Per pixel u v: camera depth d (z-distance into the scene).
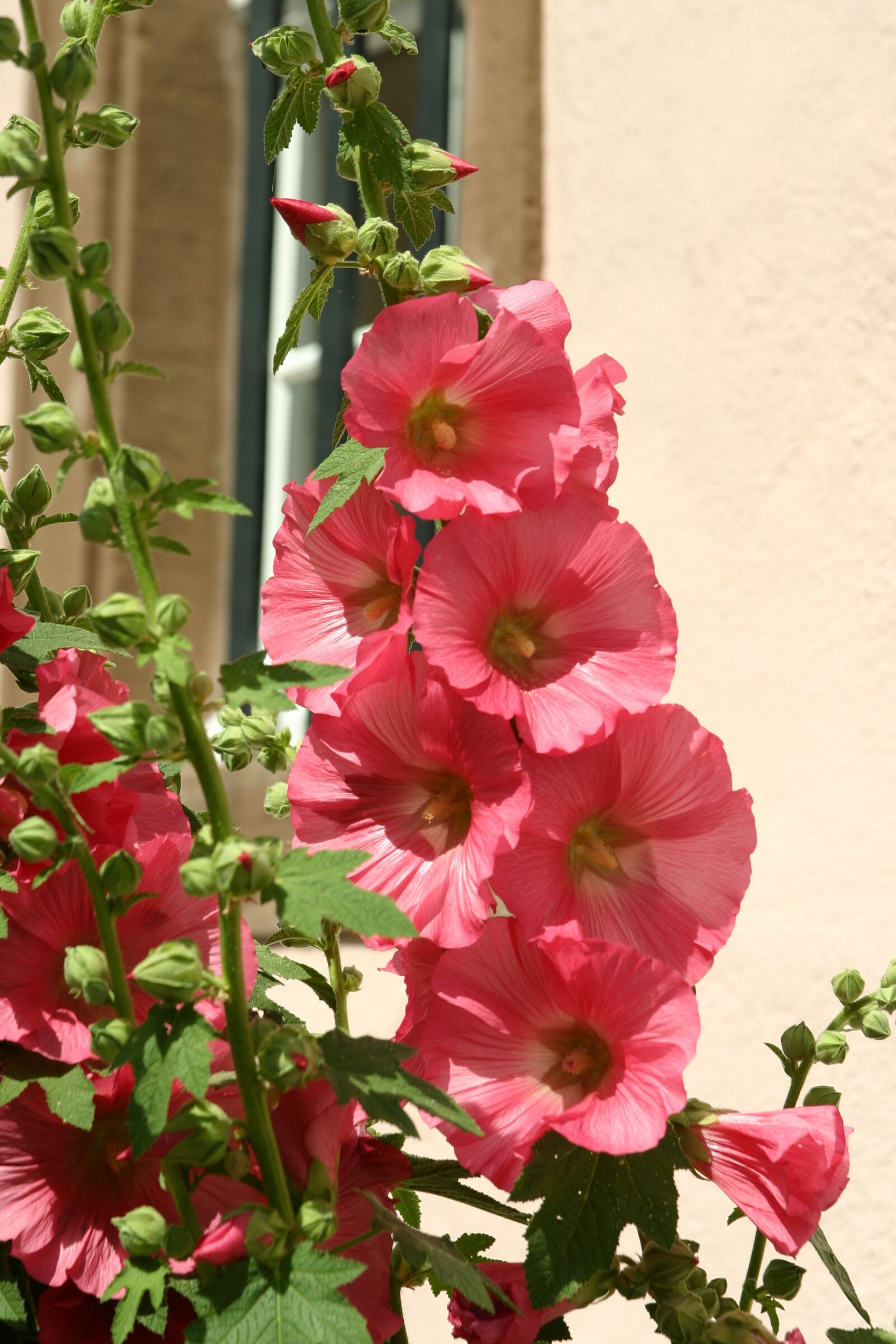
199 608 3.78
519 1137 1.44
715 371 2.57
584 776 1.46
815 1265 2.15
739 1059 2.34
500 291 1.50
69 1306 1.45
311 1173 1.43
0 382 3.84
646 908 1.47
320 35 1.49
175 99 3.89
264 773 3.04
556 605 1.47
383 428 1.45
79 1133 1.46
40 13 3.78
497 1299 1.50
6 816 1.47
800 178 2.46
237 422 3.82
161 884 1.46
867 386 2.31
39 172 1.40
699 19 2.68
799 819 2.33
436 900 1.44
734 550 2.49
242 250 3.88
